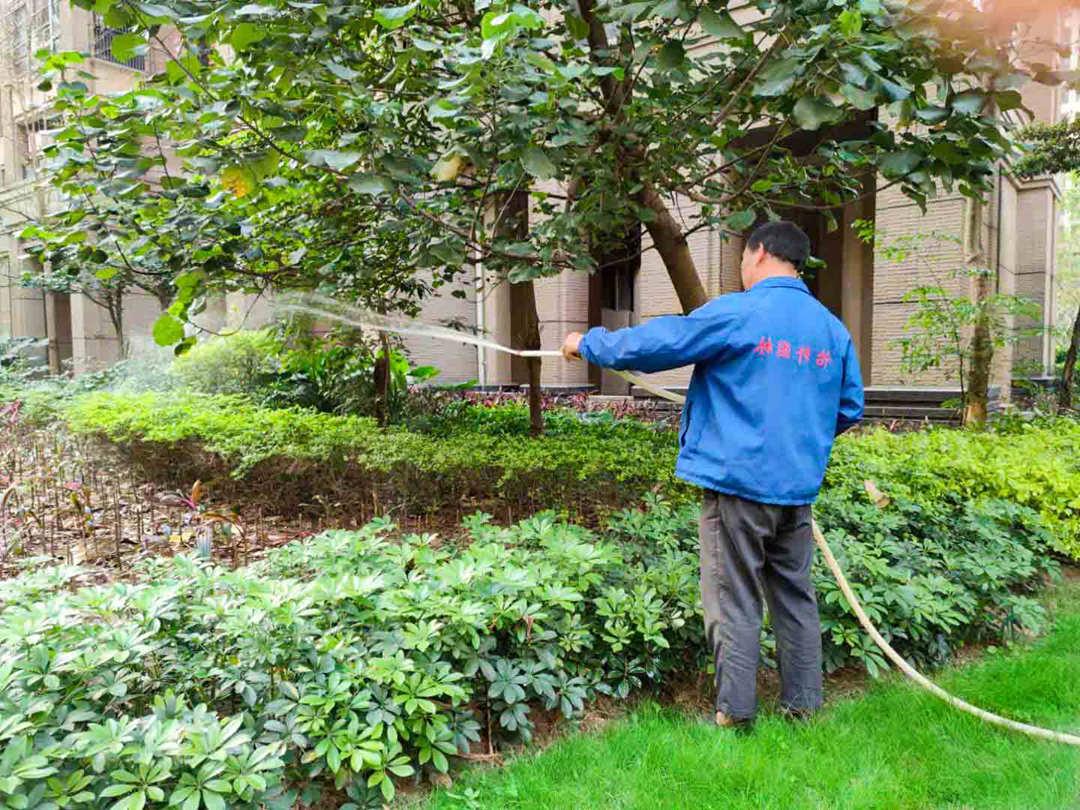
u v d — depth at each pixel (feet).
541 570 9.30
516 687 8.32
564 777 7.77
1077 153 25.55
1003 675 10.07
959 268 25.57
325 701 7.08
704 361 8.83
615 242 18.92
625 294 53.31
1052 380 40.68
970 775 7.65
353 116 11.24
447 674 7.75
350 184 9.12
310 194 14.89
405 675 7.73
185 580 8.72
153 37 8.79
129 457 21.97
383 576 9.12
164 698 7.09
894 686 9.96
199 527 15.58
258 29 8.43
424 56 9.93
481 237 13.02
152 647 7.11
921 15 8.87
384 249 18.44
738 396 8.61
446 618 8.43
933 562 12.00
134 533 16.83
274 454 17.49
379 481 17.42
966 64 9.34
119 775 5.78
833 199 15.66
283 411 22.22
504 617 8.64
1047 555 15.47
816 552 11.28
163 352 40.70
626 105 12.67
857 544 11.47
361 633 8.49
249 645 7.57
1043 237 41.86
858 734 8.46
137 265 14.35
